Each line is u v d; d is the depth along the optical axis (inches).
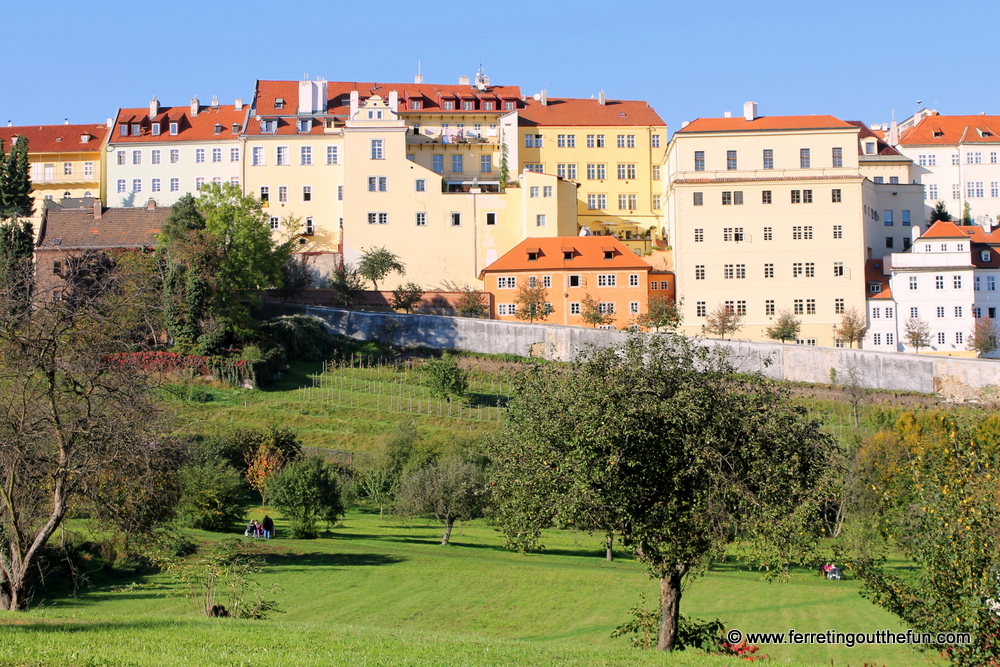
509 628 1892.2
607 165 6082.7
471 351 4931.1
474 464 3110.2
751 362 4692.4
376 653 1080.2
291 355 4736.7
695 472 1326.3
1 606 1504.7
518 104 6210.6
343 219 5570.9
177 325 4387.3
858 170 5374.0
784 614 2036.2
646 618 1487.5
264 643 1103.0
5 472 1507.1
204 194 4992.6
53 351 1521.9
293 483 2817.4
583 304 5226.4
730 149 5374.0
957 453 1294.3
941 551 1214.9
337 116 5846.5
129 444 1552.7
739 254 5290.4
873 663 1610.5
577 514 1347.2
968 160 6210.6
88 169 6018.7
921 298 5241.1
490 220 5629.9
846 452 1446.9
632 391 1343.5
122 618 1293.1
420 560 2512.3
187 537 2508.6
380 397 4419.3
